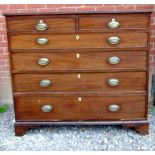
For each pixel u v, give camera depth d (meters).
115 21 1.46
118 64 1.51
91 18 1.46
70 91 1.56
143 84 1.54
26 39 1.49
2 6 1.82
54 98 1.57
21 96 1.57
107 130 1.66
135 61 1.51
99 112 1.58
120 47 1.49
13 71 1.53
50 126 1.70
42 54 1.51
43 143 1.57
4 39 1.87
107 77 1.54
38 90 1.56
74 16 1.45
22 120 1.60
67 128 1.69
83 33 1.47
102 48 1.49
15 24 1.47
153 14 1.82
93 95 1.56
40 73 1.53
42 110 1.58
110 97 1.56
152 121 1.75
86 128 1.68
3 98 1.97
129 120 1.59
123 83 1.54
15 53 1.51
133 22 1.46
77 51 1.50
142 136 1.61
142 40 1.48
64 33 1.48
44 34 1.48
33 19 1.46
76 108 1.58
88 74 1.53
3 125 1.74
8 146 1.55
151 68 1.90
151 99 1.94
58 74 1.53
